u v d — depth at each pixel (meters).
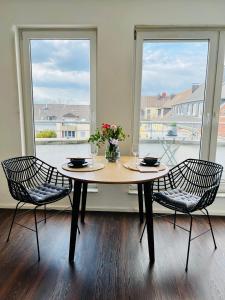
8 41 2.57
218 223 2.59
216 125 2.67
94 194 2.82
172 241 2.24
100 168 2.10
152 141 2.79
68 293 1.60
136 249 2.11
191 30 2.54
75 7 2.48
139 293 1.61
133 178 1.82
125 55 2.55
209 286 1.68
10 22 2.54
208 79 2.60
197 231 2.41
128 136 2.69
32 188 2.30
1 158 2.81
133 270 1.83
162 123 2.75
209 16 2.43
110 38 2.52
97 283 1.69
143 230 2.34
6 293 1.60
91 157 2.53
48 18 2.52
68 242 2.21
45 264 1.89
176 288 1.66
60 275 1.77
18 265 1.88
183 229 2.38
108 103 2.65
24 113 2.81
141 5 2.45
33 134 2.85
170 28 2.56
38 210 2.87
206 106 2.65
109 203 2.84
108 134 2.30
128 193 2.79
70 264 1.90
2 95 2.69
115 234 2.35
